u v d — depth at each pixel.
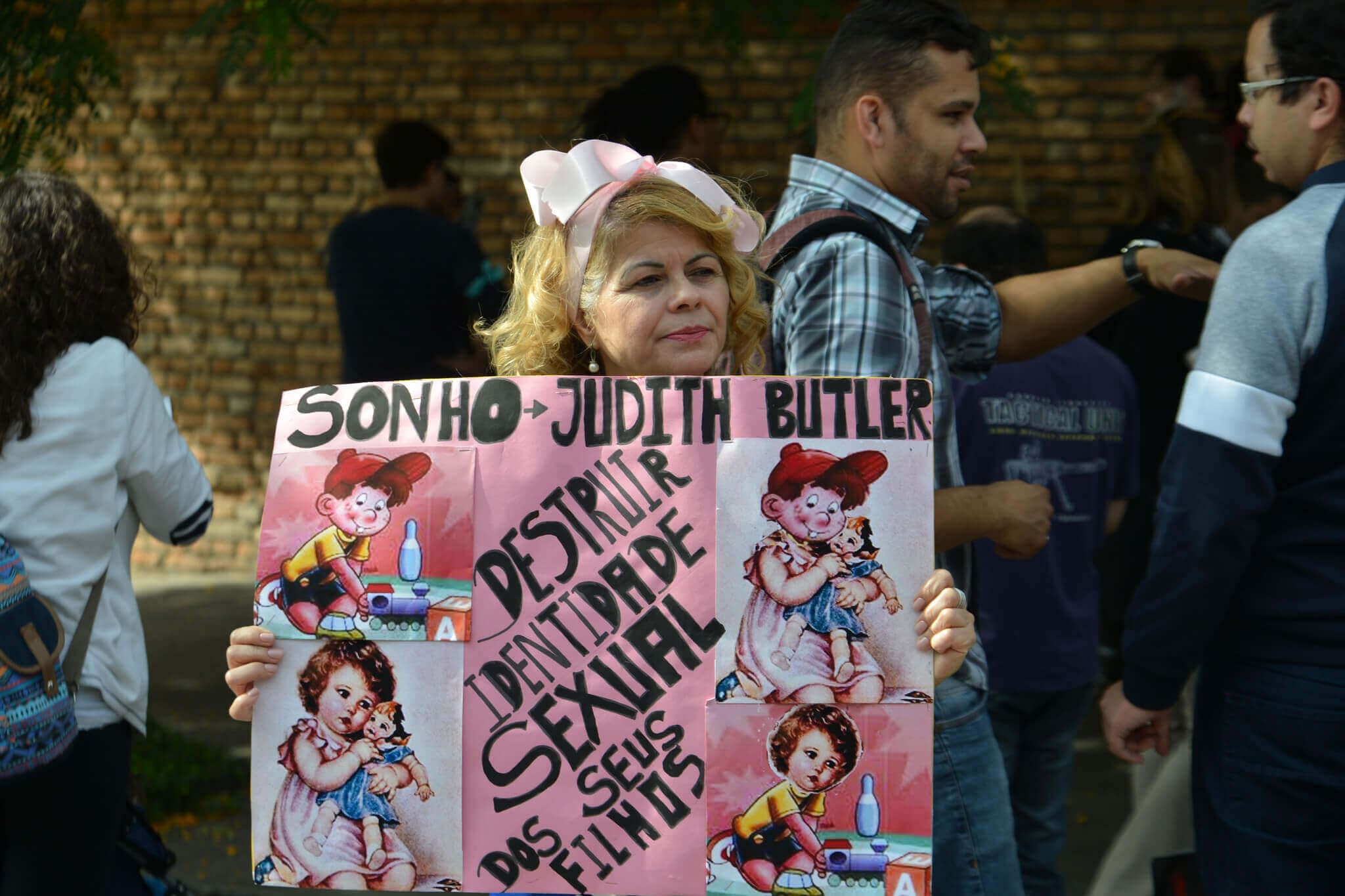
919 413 1.65
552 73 7.41
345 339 4.13
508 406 1.67
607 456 1.66
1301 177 2.26
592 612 1.65
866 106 2.26
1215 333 2.12
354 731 1.66
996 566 3.12
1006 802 2.26
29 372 2.31
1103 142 6.78
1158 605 2.18
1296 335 2.05
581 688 1.64
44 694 2.22
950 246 3.57
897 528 1.64
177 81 8.01
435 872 1.64
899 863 1.62
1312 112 2.20
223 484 8.28
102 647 2.36
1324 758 2.10
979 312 2.55
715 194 1.81
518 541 1.66
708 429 1.66
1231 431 2.07
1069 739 3.27
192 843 4.16
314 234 7.93
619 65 7.30
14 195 2.41
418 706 1.65
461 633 1.65
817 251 2.12
